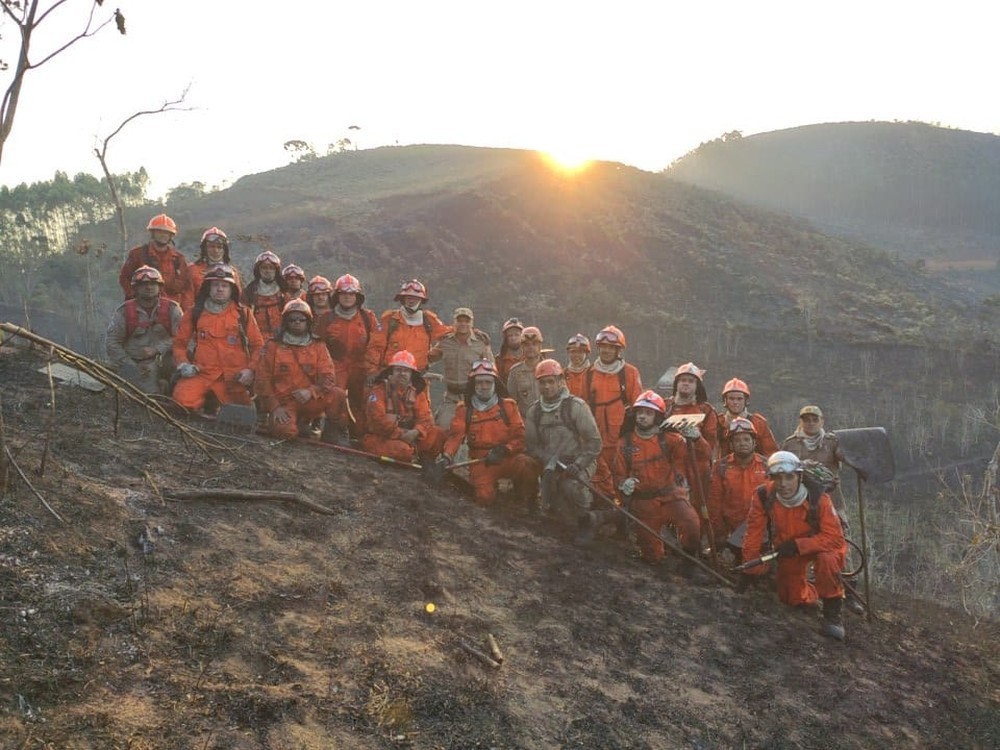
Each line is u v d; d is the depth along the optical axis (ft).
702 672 17.62
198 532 16.35
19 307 185.68
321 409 26.61
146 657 12.21
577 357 28.35
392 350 29.01
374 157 628.28
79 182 423.23
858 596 24.26
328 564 17.11
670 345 342.64
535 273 419.33
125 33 13.79
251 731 11.46
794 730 16.34
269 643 13.60
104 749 10.28
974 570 44.93
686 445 23.86
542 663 16.06
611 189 524.52
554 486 25.03
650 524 23.70
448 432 26.09
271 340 25.96
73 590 13.01
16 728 10.13
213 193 538.47
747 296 400.67
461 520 22.45
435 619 16.26
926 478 228.02
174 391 24.85
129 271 27.91
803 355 334.03
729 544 23.38
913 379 310.04
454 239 441.27
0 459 14.78
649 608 20.06
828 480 21.62
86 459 18.16
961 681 20.44
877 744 16.66
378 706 12.98
